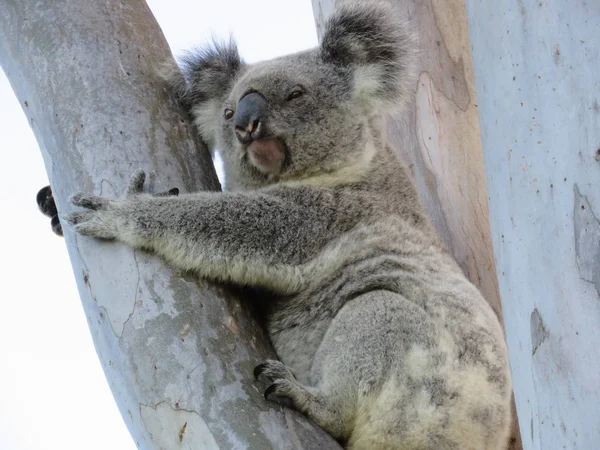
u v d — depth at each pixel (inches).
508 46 128.1
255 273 181.5
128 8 187.2
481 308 186.2
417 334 169.3
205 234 171.6
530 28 125.3
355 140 212.1
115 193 165.3
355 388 161.9
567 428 112.6
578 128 117.9
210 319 152.2
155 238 162.7
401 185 213.8
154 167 171.5
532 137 122.9
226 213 179.0
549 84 122.0
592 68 118.3
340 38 220.2
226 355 146.5
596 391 110.1
